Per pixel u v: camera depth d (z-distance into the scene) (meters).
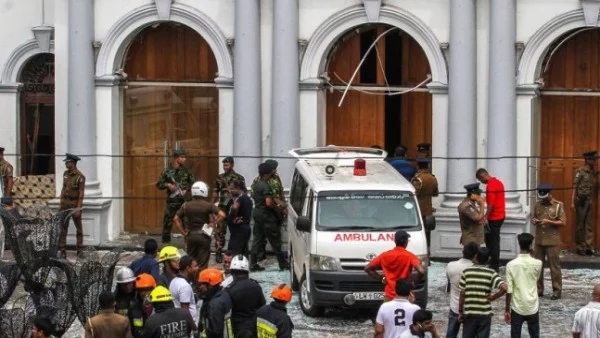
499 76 30.42
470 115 30.64
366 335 24.94
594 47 31.00
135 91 32.78
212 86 32.47
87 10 31.88
